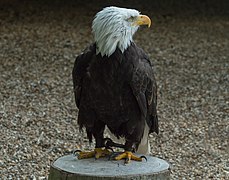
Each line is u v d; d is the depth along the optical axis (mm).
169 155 14570
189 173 13445
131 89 9156
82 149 14695
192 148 15086
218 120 17297
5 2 31188
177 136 15906
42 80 20656
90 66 9078
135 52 9117
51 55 23641
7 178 12875
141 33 27484
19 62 22719
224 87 20562
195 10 32438
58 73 21531
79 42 25594
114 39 8734
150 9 32094
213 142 15555
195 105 18625
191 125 16812
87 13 30594
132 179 8688
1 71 21609
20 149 14586
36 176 13031
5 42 25203
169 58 23844
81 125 9688
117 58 8883
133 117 9391
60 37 26219
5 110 17594
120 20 8695
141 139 9883
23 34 26453
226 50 25359
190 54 24516
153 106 9867
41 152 14453
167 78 21359
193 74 21953
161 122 16984
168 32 27938
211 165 13977
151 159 9617
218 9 32844
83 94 9406
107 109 9258
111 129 9734
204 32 28281
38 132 15852
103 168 9055
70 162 9391
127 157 9453
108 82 9000
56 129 16125
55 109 17844
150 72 9562
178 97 19375
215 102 18969
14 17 29203
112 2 32594
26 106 18062
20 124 16422
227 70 22531
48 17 29547
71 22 28891
